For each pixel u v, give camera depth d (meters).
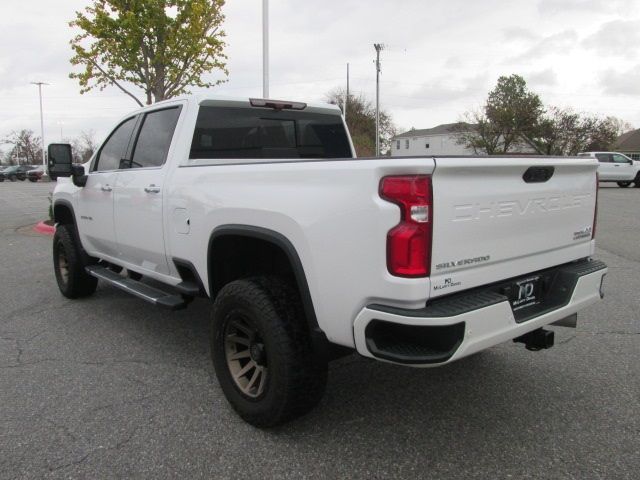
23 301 6.02
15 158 79.50
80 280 5.81
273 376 2.94
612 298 5.84
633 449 2.93
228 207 3.25
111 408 3.45
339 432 3.13
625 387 3.68
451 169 2.46
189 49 11.04
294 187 2.86
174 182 3.83
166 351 4.46
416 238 2.39
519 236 2.89
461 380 3.83
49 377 3.93
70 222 6.16
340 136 5.09
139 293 4.29
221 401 3.54
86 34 11.17
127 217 4.48
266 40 12.03
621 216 14.00
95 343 4.65
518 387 3.70
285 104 4.52
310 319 2.85
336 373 3.96
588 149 52.03
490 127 51.84
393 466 2.80
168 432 3.15
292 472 2.76
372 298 2.51
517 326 2.74
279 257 3.34
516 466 2.79
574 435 3.08
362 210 2.50
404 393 3.63
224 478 2.71
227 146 4.22
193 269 3.73
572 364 4.08
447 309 2.46
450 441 3.03
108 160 5.06
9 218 14.87
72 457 2.89
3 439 3.07
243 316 3.10
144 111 4.62
